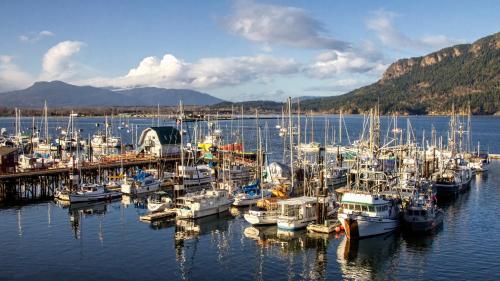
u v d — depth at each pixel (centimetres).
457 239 5794
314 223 6250
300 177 8969
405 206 6397
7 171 8894
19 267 4816
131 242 5700
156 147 12206
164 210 7156
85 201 7956
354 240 5662
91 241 5722
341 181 9525
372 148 8419
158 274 4666
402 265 4916
